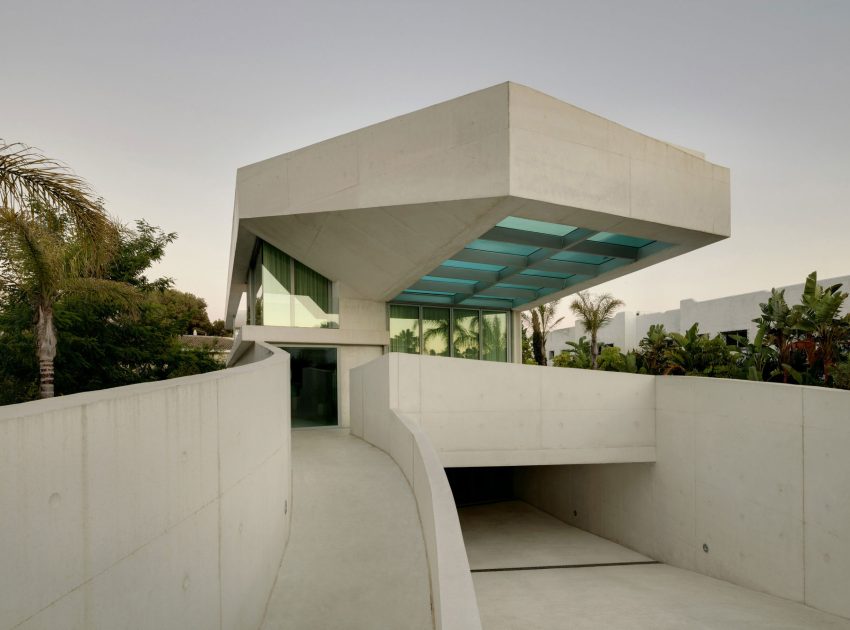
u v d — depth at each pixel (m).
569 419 12.80
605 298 28.86
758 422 10.14
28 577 2.22
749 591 10.00
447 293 18.06
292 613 5.18
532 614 8.42
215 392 4.20
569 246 13.33
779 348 15.14
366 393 12.88
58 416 2.44
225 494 4.36
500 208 9.88
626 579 10.95
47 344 8.29
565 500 16.97
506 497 20.81
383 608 5.22
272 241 14.91
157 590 3.22
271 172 12.78
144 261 14.12
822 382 13.64
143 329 12.93
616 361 22.11
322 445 12.13
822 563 8.70
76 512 2.54
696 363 16.72
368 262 13.95
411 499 8.02
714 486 11.22
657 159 11.59
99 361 12.05
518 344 20.97
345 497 8.14
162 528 3.31
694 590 10.01
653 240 13.61
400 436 9.53
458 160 9.92
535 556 13.09
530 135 9.65
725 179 12.80
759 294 22.72
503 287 18.17
